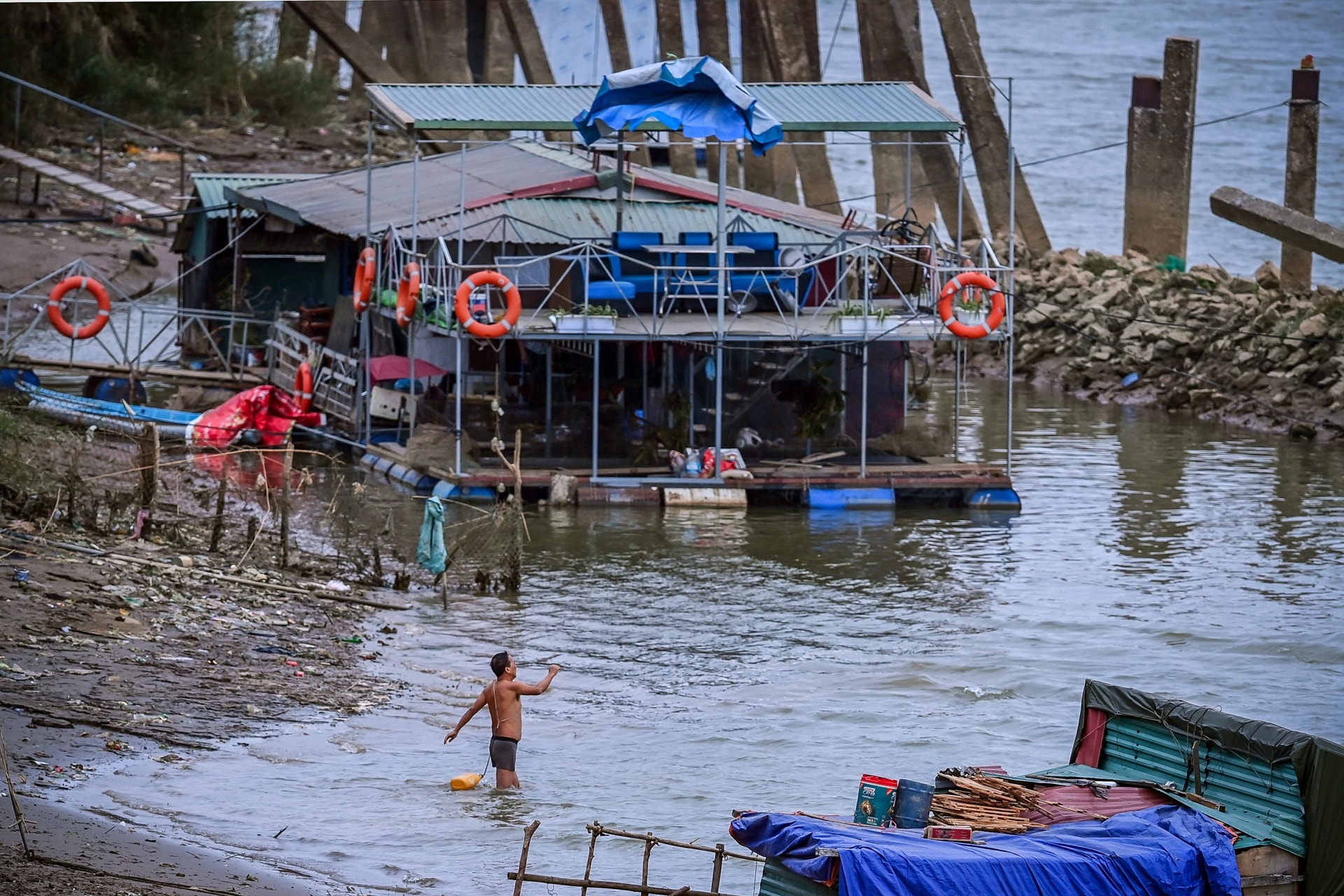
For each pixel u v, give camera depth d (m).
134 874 28.03
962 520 69.06
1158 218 116.38
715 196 84.56
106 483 64.44
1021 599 55.69
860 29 120.62
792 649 49.31
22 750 34.69
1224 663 48.53
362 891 29.64
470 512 66.56
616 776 38.09
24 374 81.25
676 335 69.31
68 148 147.50
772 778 37.97
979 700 44.69
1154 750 32.72
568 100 75.75
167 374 83.00
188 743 37.22
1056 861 26.78
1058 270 117.06
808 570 59.38
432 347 76.69
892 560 61.28
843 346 74.12
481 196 82.06
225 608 48.91
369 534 61.84
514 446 73.50
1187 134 114.88
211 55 170.00
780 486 70.94
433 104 73.00
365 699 42.56
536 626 51.41
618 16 126.94
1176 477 78.44
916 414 81.19
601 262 71.44
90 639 43.03
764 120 67.75
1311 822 29.39
